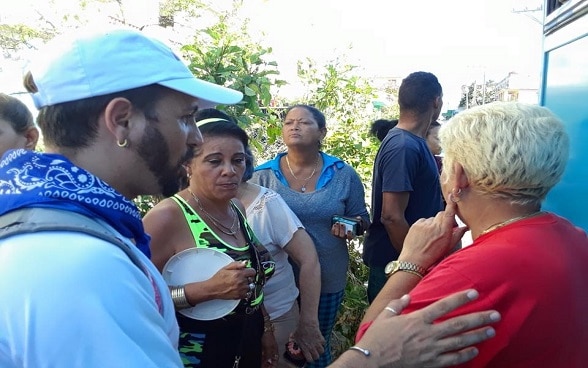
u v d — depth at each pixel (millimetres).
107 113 1066
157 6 7457
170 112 1142
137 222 1126
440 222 1504
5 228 925
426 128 3184
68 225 927
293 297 2658
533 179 1227
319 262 2900
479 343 1160
